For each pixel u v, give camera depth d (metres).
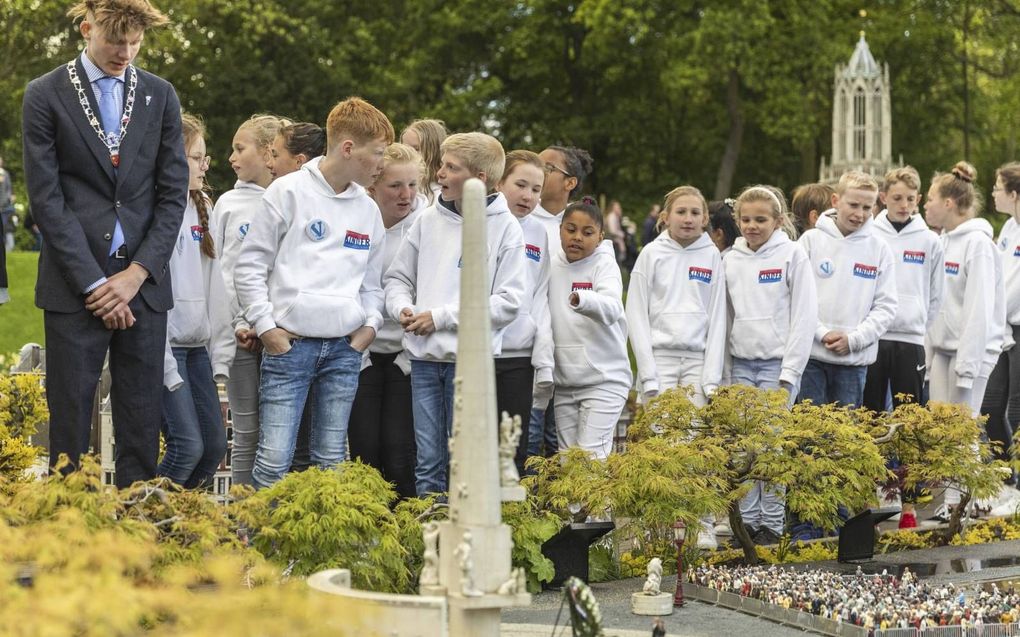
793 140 44.88
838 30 46.03
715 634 7.41
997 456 13.62
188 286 8.88
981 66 49.38
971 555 10.06
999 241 14.55
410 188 9.48
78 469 7.51
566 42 48.88
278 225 8.37
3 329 24.70
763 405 9.58
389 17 50.38
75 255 7.50
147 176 7.84
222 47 46.81
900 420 10.57
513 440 5.59
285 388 8.30
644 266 10.95
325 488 7.30
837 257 11.70
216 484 11.03
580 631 5.70
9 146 42.09
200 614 4.75
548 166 10.82
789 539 10.40
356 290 8.53
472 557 5.46
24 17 38.56
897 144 49.28
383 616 5.48
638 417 9.95
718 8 43.47
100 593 4.54
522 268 8.99
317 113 46.66
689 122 49.59
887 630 7.21
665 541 9.03
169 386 8.51
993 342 13.08
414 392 8.80
